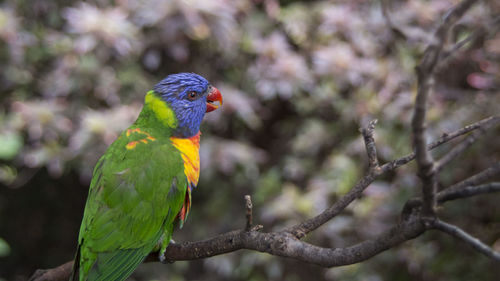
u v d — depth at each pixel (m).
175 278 11.39
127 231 4.64
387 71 9.73
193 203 11.57
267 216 9.91
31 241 12.40
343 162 9.88
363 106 9.74
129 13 9.74
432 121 8.61
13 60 9.70
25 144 10.69
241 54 10.55
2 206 11.90
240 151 10.23
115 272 4.54
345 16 9.95
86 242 4.54
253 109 10.50
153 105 5.34
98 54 9.56
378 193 9.50
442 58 2.30
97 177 4.83
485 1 8.66
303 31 10.48
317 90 10.30
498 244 8.62
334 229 9.59
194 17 9.37
